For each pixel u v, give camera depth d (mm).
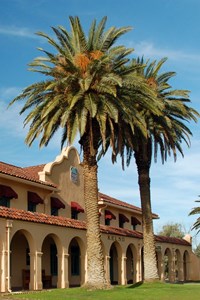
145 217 35469
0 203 31656
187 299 24094
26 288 30750
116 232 38062
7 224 25688
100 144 33375
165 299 23906
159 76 36219
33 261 27797
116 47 28125
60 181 38312
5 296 23672
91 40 28594
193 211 56250
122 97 27828
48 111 26188
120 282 38125
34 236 28000
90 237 27531
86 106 26156
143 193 35656
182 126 35688
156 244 46281
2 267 25062
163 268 47312
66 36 28484
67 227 31297
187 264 55188
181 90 35344
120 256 38625
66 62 27547
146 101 28438
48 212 36125
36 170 38969
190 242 56531
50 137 29719
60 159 38625
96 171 28281
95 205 27875
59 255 30547
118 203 48031
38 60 28000
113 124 29109
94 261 27219
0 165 34375
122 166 35719
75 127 26312
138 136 32562
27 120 27922
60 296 23844
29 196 34156
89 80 26000
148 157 35812
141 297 24328
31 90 28109
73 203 39438
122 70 28250
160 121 33812
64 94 27375
